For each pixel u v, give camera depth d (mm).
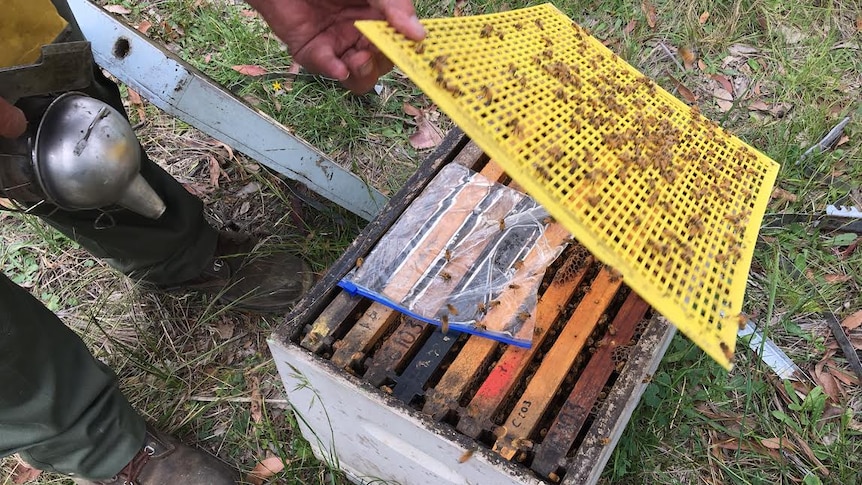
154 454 1527
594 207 893
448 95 873
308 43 1306
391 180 2229
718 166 1185
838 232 2047
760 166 1253
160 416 1743
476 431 1069
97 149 1077
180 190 1639
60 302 1966
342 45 1336
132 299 1953
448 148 1441
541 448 1039
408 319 1205
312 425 1516
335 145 2311
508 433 1059
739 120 2389
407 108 2395
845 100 2400
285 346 1175
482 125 875
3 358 1130
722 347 870
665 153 1101
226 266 1840
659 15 2697
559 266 1282
